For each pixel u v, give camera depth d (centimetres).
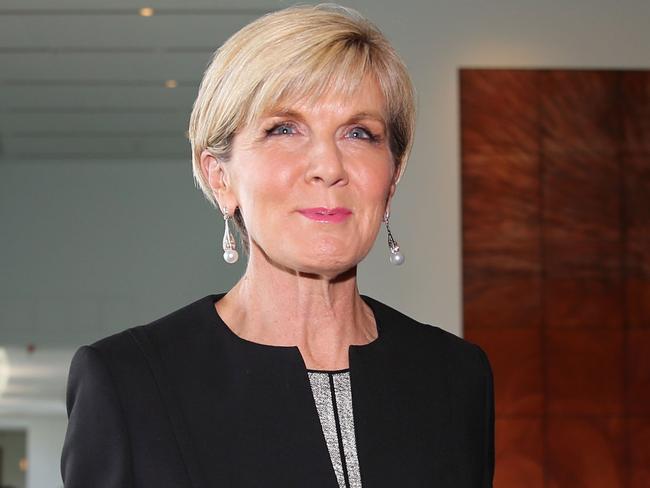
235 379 176
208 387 175
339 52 167
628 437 716
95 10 802
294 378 176
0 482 2352
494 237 717
